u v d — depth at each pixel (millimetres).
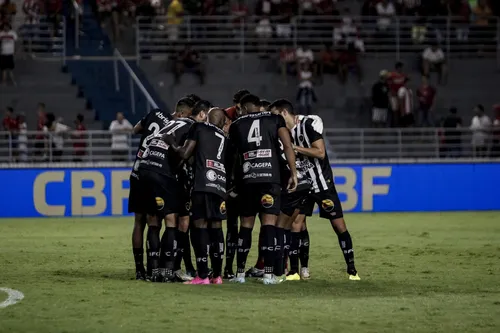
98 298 27141
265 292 29172
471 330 22266
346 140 84562
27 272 34625
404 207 74125
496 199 75625
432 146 75938
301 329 22203
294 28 87938
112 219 66688
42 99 81250
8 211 69125
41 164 69375
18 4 88500
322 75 87312
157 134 32094
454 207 75000
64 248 45125
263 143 31422
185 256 33719
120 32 86375
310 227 58938
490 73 90812
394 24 90125
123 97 82188
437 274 34656
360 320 23500
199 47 86375
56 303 26094
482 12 94188
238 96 33562
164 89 85188
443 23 92625
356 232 54875
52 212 69500
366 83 88000
